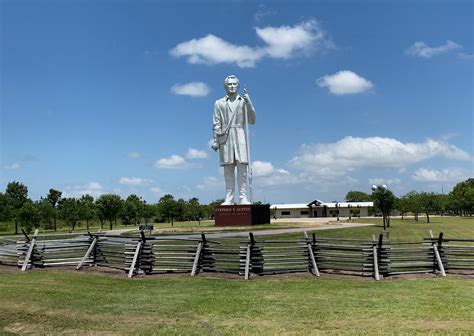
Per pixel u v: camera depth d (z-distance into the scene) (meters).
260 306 13.55
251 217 53.66
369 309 12.98
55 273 20.38
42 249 22.41
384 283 17.06
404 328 11.07
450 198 131.25
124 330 11.48
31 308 13.73
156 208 99.88
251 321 11.98
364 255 18.64
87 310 13.44
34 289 16.59
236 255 19.70
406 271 18.92
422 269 19.06
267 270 19.25
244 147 57.34
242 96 57.56
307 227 54.69
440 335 10.49
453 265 19.19
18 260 23.00
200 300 14.48
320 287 16.42
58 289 16.64
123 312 13.16
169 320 12.27
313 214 137.50
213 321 12.08
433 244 19.30
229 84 57.81
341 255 19.12
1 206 68.88
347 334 10.70
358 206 135.75
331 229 50.25
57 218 74.88
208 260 20.00
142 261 20.28
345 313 12.58
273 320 12.03
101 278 19.05
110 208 73.69
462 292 15.25
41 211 69.69
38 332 11.54
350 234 42.69
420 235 42.50
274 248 19.52
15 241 24.62
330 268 19.39
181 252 20.56
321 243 20.08
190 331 11.24
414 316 12.16
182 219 101.69
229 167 57.81
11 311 13.39
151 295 15.45
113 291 16.28
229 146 57.19
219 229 48.38
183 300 14.55
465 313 12.42
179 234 43.84
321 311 12.84
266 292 15.64
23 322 12.35
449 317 12.02
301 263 19.61
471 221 81.06
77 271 20.89
